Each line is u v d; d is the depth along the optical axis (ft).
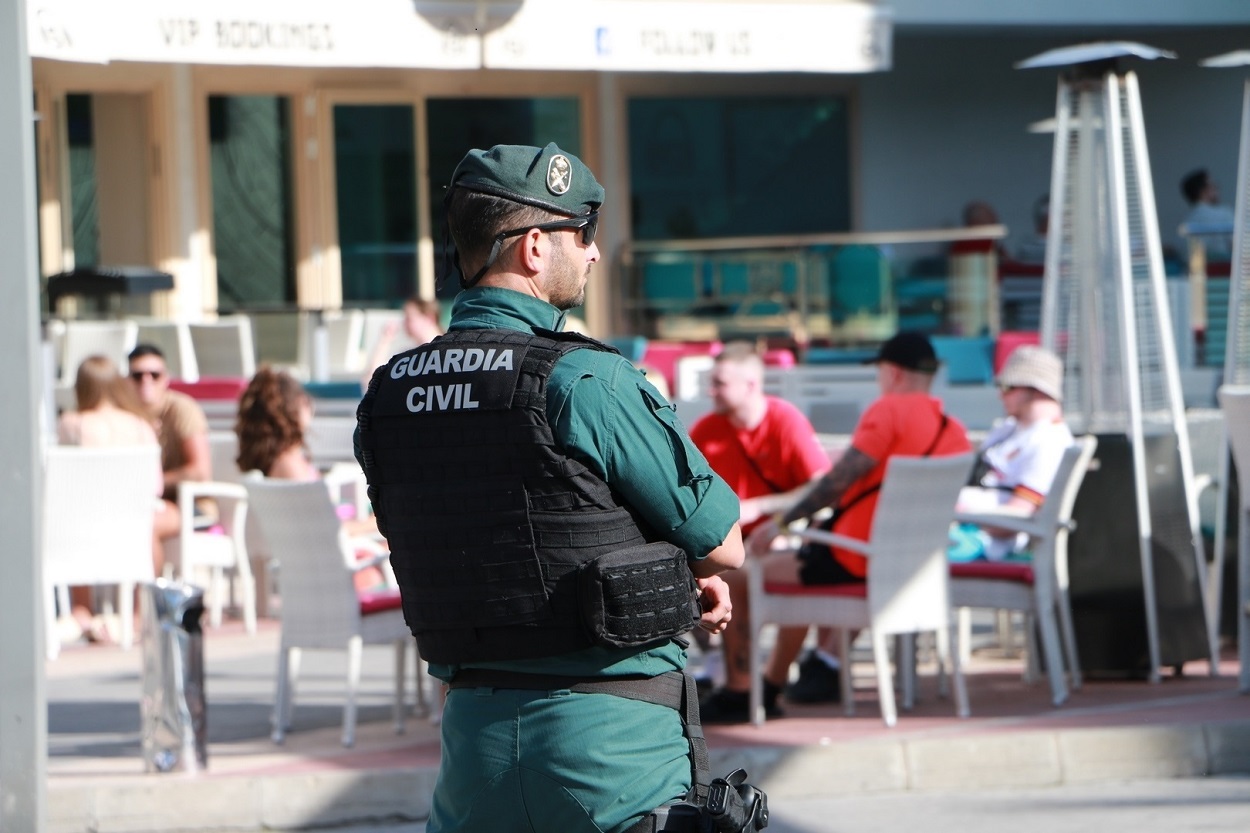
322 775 44.47
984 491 55.01
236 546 70.74
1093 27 118.32
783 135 133.90
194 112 121.19
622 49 76.79
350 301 126.21
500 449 21.88
